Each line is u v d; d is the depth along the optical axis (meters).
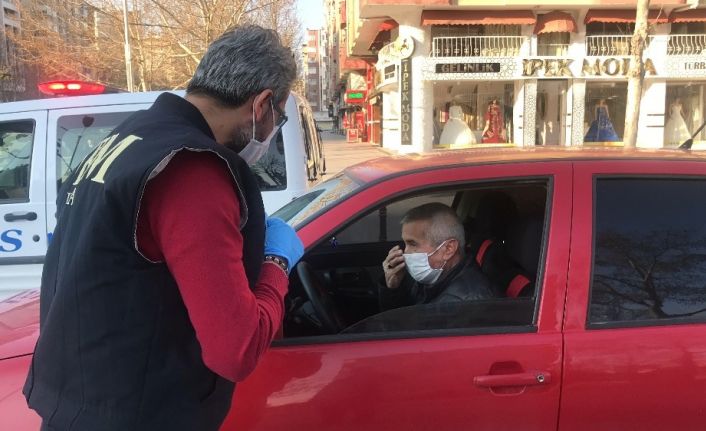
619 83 18.95
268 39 1.37
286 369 1.78
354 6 26.33
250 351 1.23
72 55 26.69
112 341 1.24
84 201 1.31
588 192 1.98
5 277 4.37
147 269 1.24
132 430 1.26
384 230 2.75
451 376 1.80
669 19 18.14
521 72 18.14
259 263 1.35
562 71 18.20
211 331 1.19
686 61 18.36
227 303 1.19
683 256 1.97
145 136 1.28
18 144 4.38
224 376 1.24
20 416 1.73
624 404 1.82
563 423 1.82
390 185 2.06
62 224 1.44
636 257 1.95
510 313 1.92
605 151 2.35
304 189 4.46
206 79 1.35
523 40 18.39
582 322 1.87
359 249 2.78
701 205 2.03
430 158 2.38
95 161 1.38
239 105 1.36
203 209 1.20
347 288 2.68
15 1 27.70
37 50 27.70
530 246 2.06
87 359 1.26
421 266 2.22
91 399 1.26
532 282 1.98
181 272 1.19
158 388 1.26
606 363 1.82
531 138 18.64
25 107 4.36
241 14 22.95
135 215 1.18
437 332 1.88
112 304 1.23
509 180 2.03
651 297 1.92
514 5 17.45
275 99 1.39
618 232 1.96
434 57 18.33
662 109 18.94
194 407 1.31
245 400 1.75
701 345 1.85
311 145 5.31
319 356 1.80
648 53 18.27
